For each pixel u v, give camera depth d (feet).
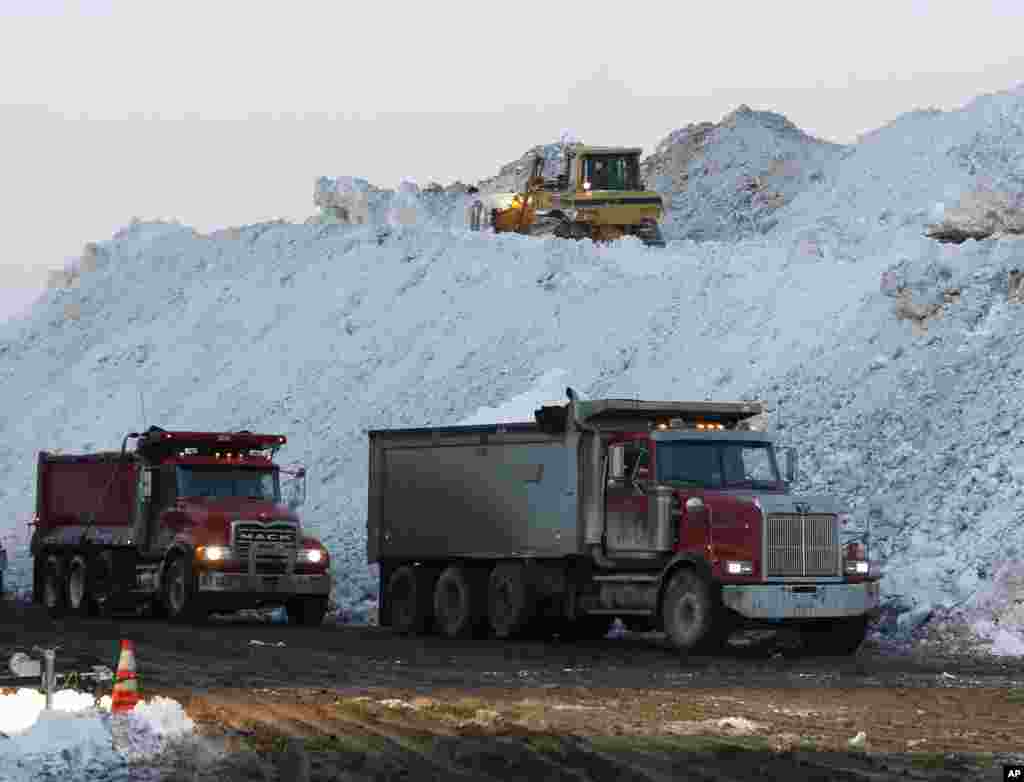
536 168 432.66
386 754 105.19
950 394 238.07
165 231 561.84
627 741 109.70
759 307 307.37
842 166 463.42
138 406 439.63
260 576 238.89
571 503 200.34
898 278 263.08
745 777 95.66
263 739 111.65
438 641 207.00
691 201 554.46
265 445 256.52
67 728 107.34
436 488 222.28
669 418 202.39
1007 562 195.42
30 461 450.71
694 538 185.26
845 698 135.64
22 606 291.38
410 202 474.49
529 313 359.46
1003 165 293.84
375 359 384.06
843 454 239.09
